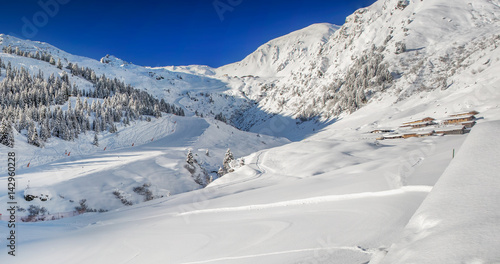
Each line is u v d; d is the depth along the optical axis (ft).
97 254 31.99
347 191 39.50
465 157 15.30
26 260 32.96
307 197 42.14
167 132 338.75
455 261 6.06
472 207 9.57
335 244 20.49
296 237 24.66
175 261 25.21
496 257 5.52
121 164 174.70
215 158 263.08
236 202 53.93
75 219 77.05
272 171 150.71
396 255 8.61
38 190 116.26
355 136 269.23
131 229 44.52
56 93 339.36
